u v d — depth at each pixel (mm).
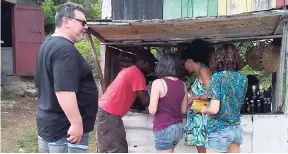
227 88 3031
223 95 3025
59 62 2537
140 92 3697
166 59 3506
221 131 3064
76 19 2711
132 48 4844
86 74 2736
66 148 2711
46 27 17422
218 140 3068
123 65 4234
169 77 3500
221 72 3070
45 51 2650
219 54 3109
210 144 3113
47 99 2684
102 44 4492
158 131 3469
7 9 12719
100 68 4297
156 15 3822
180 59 3984
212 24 3605
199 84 3654
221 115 3053
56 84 2523
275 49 4480
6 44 12852
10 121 8391
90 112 2801
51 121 2672
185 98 3557
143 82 3734
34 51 12547
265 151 3807
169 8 3795
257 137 3830
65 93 2518
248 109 4141
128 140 4219
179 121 3512
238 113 3115
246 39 4590
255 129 3834
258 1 3551
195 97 3648
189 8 3754
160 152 3510
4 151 6188
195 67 3672
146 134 4172
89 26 3656
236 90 3070
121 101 3703
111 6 3904
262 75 5668
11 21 12328
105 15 3990
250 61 4660
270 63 4520
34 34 12539
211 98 3053
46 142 2754
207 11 3719
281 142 3756
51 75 2627
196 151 4012
